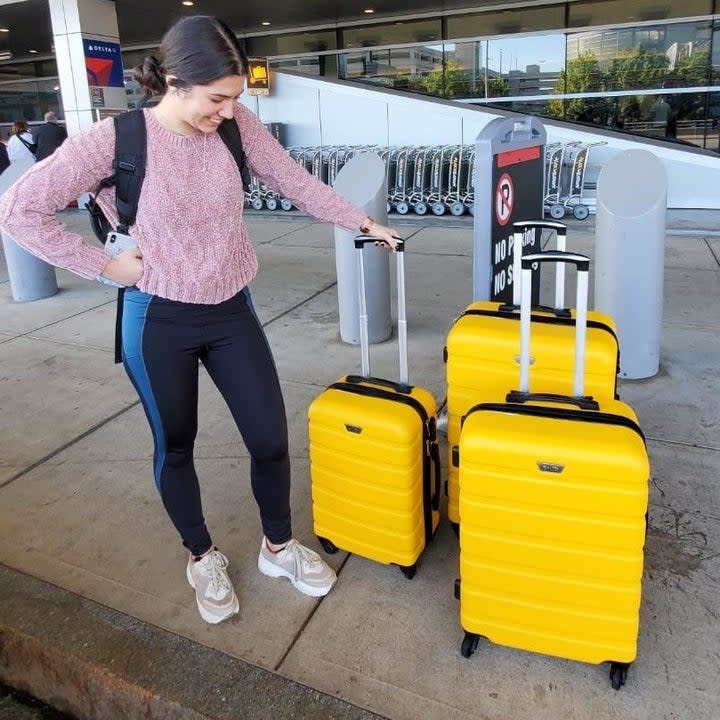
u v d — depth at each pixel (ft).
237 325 6.33
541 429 5.68
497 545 5.97
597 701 5.95
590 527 5.63
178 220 5.69
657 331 12.25
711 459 9.64
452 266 21.49
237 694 6.15
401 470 6.89
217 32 5.13
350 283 14.56
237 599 7.23
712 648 6.44
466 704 5.98
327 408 7.12
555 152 28.17
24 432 11.66
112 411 12.32
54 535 8.75
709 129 34.47
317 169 33.94
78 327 17.24
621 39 35.29
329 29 44.21
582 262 5.85
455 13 39.55
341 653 6.60
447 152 31.04
